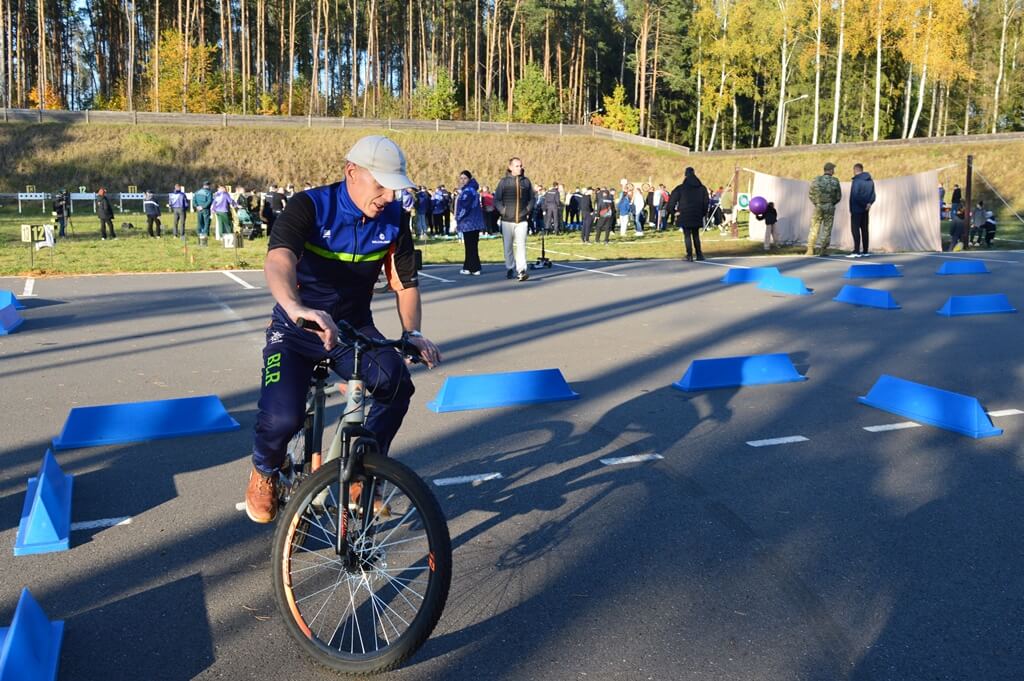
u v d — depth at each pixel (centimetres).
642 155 5666
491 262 1852
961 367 811
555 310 1152
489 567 382
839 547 405
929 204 2286
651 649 313
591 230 2791
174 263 1761
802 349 898
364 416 341
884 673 297
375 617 330
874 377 770
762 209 2400
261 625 331
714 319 1085
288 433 331
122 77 7388
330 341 291
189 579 370
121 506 454
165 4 7388
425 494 286
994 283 1452
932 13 5453
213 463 523
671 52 7538
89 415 570
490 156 5491
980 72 6606
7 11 6431
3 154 4600
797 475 507
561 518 440
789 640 320
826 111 7400
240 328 996
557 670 298
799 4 6006
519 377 679
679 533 421
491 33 7556
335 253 337
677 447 561
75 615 338
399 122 5591
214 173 4841
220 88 6644
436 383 737
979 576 374
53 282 1426
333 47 8469
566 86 8525
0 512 447
